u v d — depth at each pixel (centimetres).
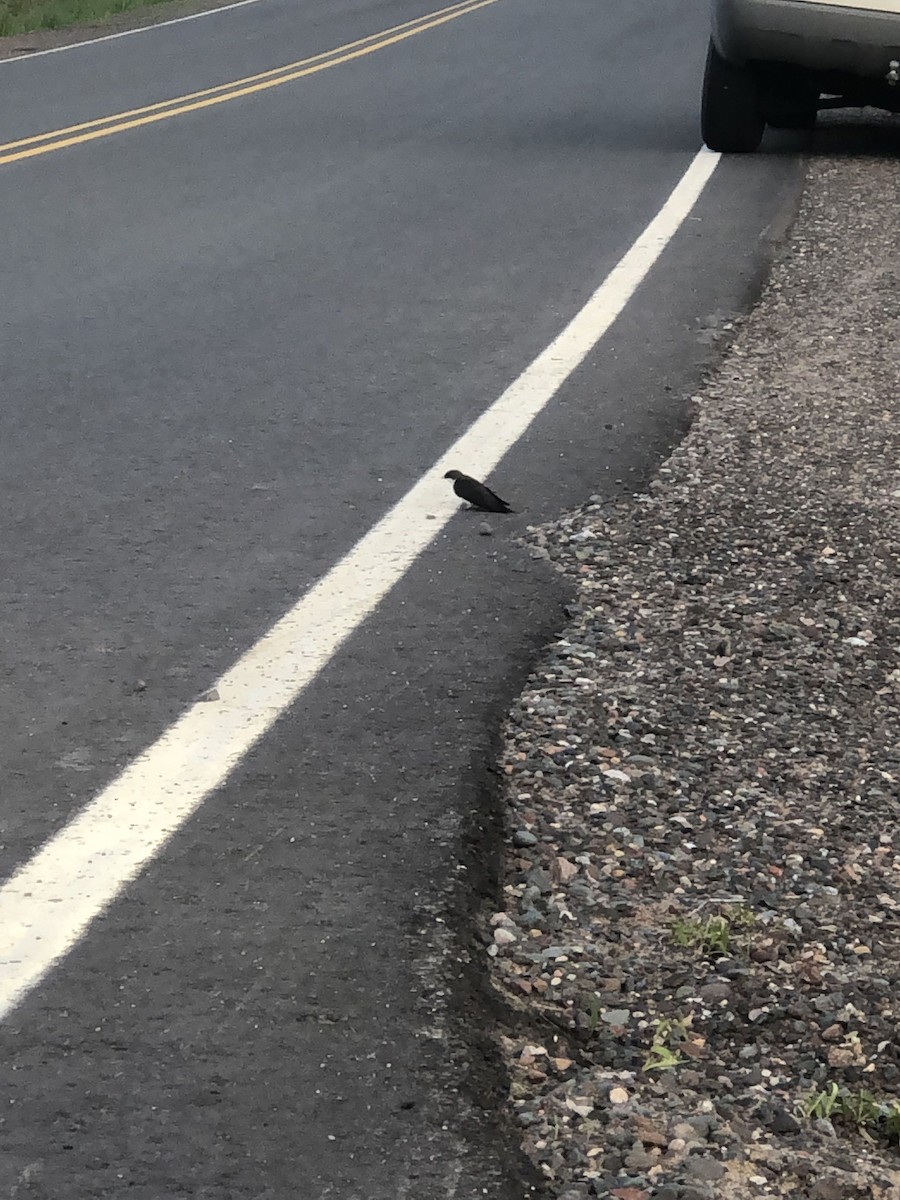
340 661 421
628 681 415
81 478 555
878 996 295
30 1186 241
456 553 495
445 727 387
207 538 504
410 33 2075
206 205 1037
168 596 460
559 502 538
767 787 369
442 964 298
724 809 358
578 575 480
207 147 1255
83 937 303
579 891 325
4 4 2428
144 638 433
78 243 935
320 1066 269
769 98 1179
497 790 361
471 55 1830
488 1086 267
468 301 800
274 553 492
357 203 1038
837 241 915
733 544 507
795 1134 259
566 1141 254
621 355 709
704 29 2066
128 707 395
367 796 356
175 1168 245
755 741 389
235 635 436
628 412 634
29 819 344
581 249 905
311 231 961
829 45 1092
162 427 612
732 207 1005
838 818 357
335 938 304
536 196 1050
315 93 1553
